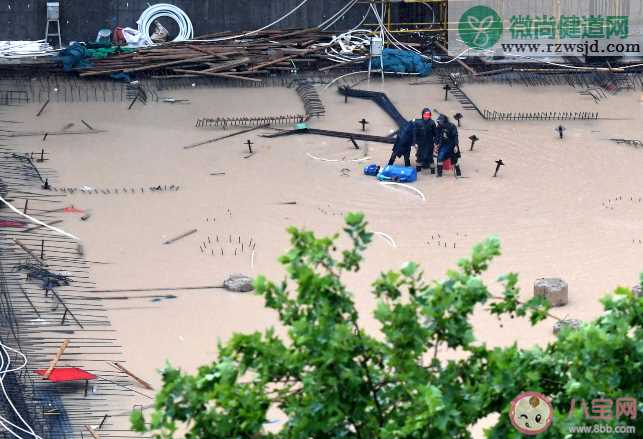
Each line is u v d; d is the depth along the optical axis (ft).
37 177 354.33
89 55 437.58
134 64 431.84
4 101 409.90
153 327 261.03
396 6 469.57
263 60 438.40
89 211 331.16
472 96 427.74
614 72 441.68
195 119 406.00
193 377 138.00
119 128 396.78
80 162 368.07
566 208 335.88
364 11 465.88
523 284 283.79
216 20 464.65
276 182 355.56
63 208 332.60
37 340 252.83
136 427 137.80
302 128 395.96
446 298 138.41
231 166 368.68
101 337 256.11
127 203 337.93
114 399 229.66
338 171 364.79
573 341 137.28
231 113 410.72
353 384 134.10
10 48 440.86
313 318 138.62
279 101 422.00
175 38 463.42
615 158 377.30
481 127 403.34
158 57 435.53
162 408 140.26
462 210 333.83
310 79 435.53
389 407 139.44
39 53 440.45
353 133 395.96
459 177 359.87
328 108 416.46
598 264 297.12
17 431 216.95
